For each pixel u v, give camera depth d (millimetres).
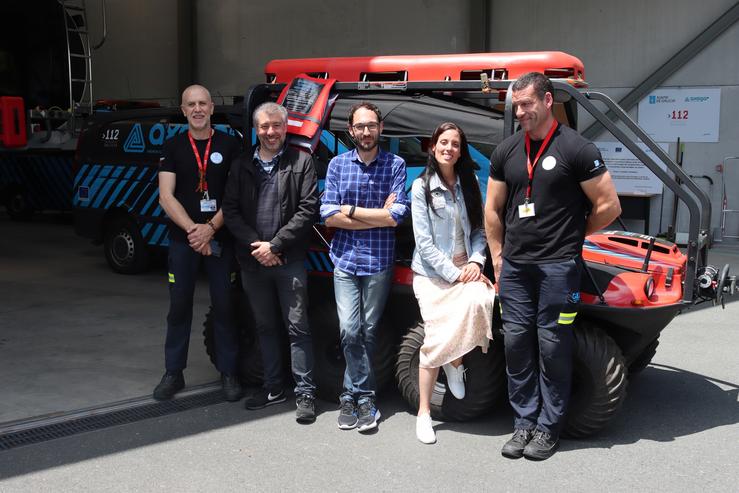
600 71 12172
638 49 11883
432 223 3764
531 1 12539
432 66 4562
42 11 12062
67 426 3975
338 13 14492
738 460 3592
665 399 4477
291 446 3727
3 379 4762
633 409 4297
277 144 3934
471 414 3938
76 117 11898
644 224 11734
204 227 4137
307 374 4086
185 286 4297
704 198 3705
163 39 16547
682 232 11734
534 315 3564
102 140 8555
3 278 8219
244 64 15742
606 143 11969
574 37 12297
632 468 3486
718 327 6238
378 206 3861
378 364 4215
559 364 3510
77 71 12164
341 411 4008
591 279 3645
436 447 3709
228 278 4316
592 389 3676
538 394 3670
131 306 6898
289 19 15055
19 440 3773
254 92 4539
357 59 4762
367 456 3607
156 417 4125
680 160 11273
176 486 3285
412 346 4035
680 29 11602
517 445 3596
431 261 3717
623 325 3732
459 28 13312
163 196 4180
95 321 6328
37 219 13867
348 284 3895
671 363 5238
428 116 4250
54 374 4887
